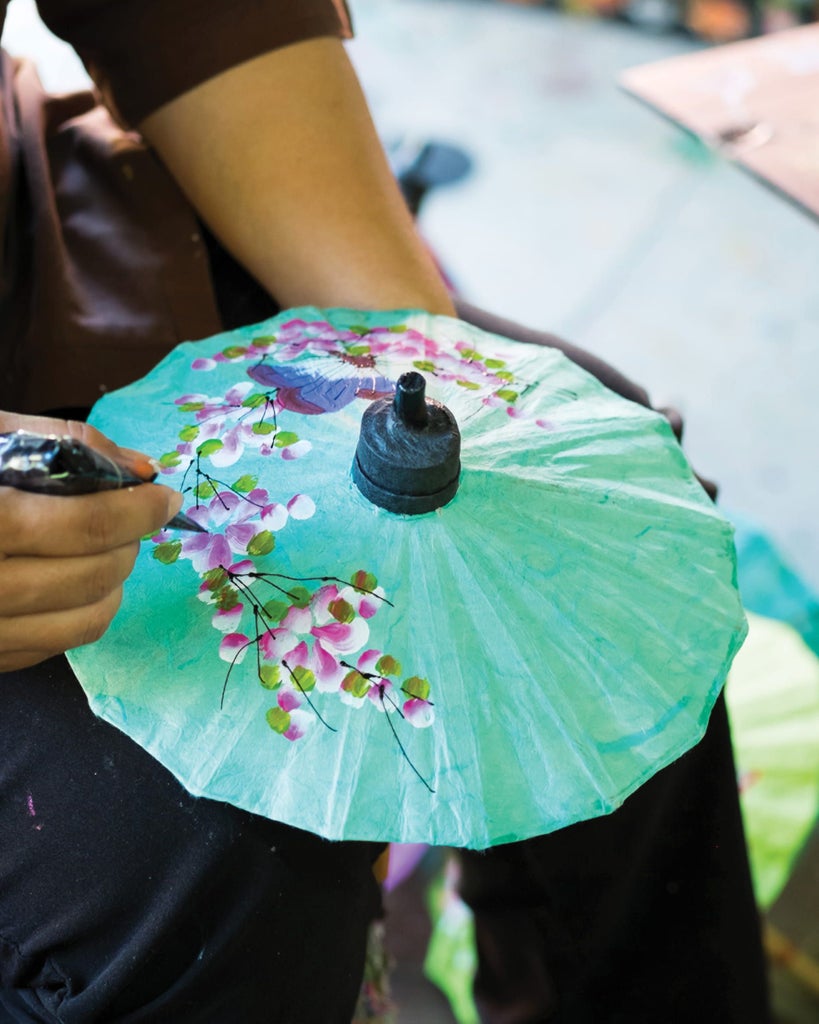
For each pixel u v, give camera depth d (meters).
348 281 0.74
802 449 1.66
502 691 0.47
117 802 0.52
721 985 0.68
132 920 0.52
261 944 0.53
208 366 0.60
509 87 2.42
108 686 0.47
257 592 0.49
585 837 0.61
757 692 1.17
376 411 0.50
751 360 1.81
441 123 2.30
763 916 1.02
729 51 1.25
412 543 0.49
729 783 0.64
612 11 2.63
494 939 0.78
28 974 0.55
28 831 0.53
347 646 0.47
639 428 0.59
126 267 0.76
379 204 0.77
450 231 2.02
